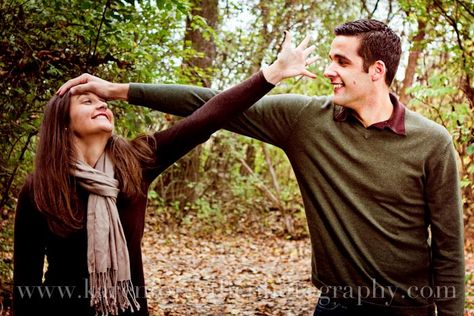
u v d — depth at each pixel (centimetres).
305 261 808
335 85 217
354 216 217
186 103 223
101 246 199
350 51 214
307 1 976
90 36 326
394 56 218
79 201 206
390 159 212
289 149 228
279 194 1046
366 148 214
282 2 982
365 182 214
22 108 319
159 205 1062
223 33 981
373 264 216
